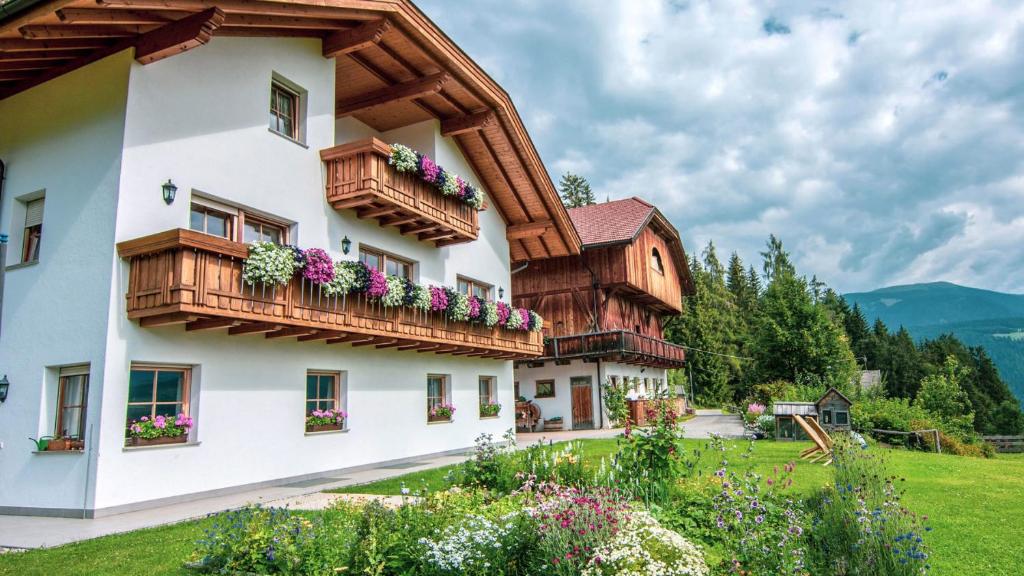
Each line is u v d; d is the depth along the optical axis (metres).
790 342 30.67
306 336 11.52
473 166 17.69
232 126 10.44
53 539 6.83
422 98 15.12
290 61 11.75
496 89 15.47
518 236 19.66
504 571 5.09
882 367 56.84
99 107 9.11
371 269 11.92
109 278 8.58
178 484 9.18
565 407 24.72
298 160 11.75
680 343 43.91
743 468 10.76
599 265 25.58
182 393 9.60
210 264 8.77
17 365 9.31
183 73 9.70
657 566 4.70
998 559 5.76
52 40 8.71
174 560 5.82
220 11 8.64
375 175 12.03
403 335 12.92
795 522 5.46
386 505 5.93
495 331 16.64
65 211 9.23
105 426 8.30
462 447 16.58
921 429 17.89
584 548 5.03
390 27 12.41
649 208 27.06
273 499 9.22
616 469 7.50
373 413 13.45
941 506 7.98
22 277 9.55
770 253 69.50
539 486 7.04
